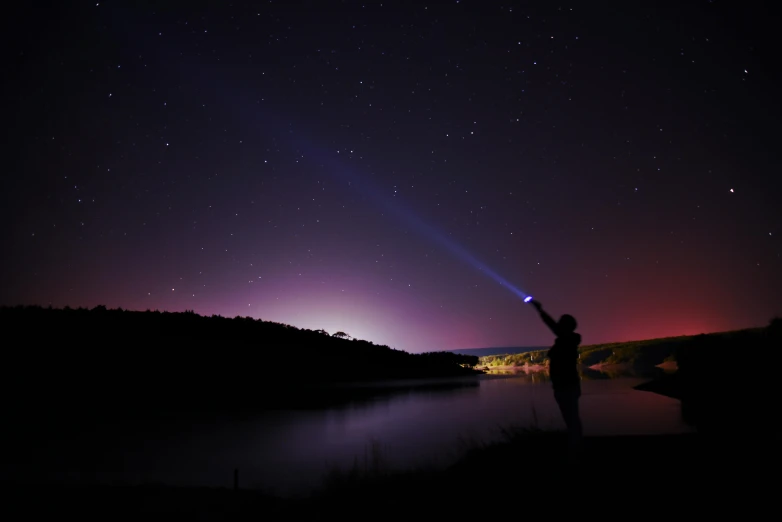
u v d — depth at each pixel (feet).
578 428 19.70
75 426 58.39
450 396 85.15
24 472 36.88
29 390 75.15
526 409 61.82
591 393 72.08
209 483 32.42
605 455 21.09
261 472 35.76
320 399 84.48
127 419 62.44
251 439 49.85
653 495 16.53
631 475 18.49
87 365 90.38
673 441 23.00
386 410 69.31
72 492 26.35
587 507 16.29
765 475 17.47
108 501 24.47
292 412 68.90
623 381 97.60
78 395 75.66
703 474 18.06
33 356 89.30
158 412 68.54
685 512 15.02
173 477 34.91
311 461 38.93
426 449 40.11
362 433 51.16
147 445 47.39
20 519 21.97
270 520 20.80
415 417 60.59
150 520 21.50
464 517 17.78
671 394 59.82
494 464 23.84
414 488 22.57
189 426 58.49
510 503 18.10
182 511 22.80
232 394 85.66
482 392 90.53
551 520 15.93
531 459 23.09
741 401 43.68
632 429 35.14
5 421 60.70
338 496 23.45
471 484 21.34
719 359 60.80
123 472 36.68
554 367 20.44
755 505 15.01
